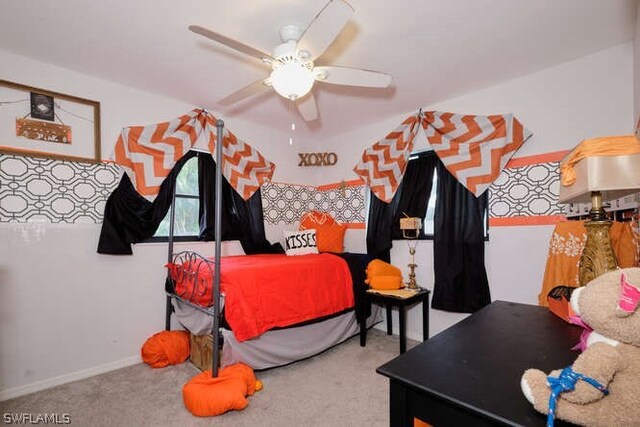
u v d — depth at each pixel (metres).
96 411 1.80
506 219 2.47
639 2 1.60
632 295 0.58
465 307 2.61
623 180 0.96
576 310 0.71
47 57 2.11
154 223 2.62
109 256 2.41
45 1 1.57
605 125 2.07
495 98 2.55
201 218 2.98
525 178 2.39
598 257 1.06
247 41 1.92
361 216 3.53
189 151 2.92
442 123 2.76
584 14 1.71
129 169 2.50
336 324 2.62
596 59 2.11
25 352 2.05
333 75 1.79
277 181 3.61
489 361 0.82
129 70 2.29
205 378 1.90
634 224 1.54
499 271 2.50
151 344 2.43
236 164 3.21
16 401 1.93
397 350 2.67
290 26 1.74
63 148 2.24
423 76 2.39
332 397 1.93
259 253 3.28
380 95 2.72
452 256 2.69
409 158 3.13
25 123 2.11
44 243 2.15
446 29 1.83
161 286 2.68
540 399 0.58
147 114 2.64
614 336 0.60
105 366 2.34
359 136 3.56
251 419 1.71
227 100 2.06
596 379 0.54
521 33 1.88
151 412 1.78
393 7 1.63
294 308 2.25
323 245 3.34
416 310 2.98
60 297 2.20
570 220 1.92
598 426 0.53
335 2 1.29
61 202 2.22
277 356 2.21
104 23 1.76
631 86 1.99
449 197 2.75
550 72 2.29
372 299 2.70
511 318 1.22
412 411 0.75
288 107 2.98
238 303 1.98
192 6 1.61
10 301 2.02
